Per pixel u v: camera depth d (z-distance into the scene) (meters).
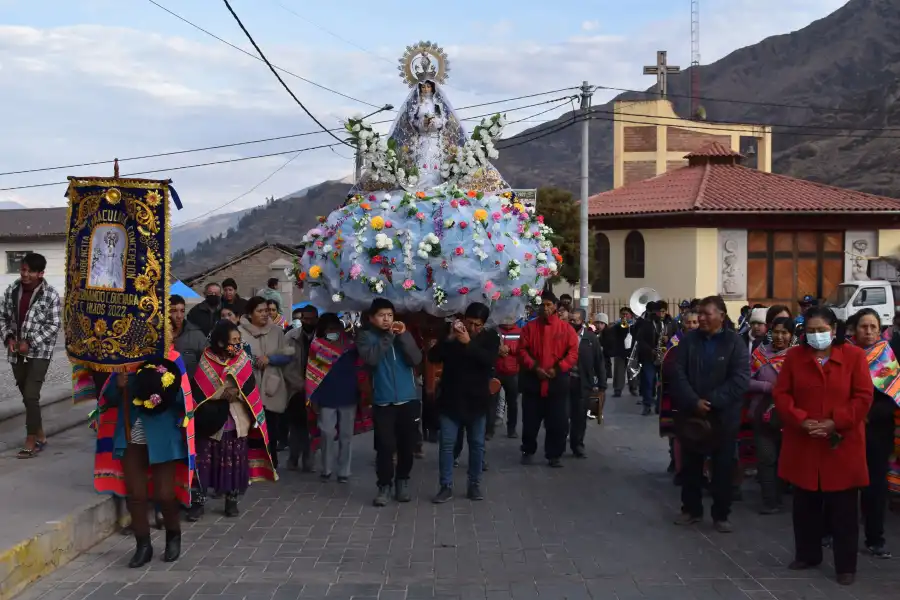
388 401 9.09
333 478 10.41
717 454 8.02
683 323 10.94
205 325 11.99
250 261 37.19
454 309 9.73
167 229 7.14
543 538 7.86
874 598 6.26
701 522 8.39
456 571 6.88
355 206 10.14
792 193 34.88
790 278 33.81
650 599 6.24
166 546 7.18
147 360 7.04
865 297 27.70
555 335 11.16
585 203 25.12
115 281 7.15
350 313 11.30
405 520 8.48
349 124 11.40
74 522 7.29
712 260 33.34
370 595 6.30
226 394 8.23
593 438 13.69
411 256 9.50
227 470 8.40
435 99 12.61
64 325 7.43
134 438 7.01
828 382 6.68
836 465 6.58
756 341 10.16
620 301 35.53
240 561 7.14
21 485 8.55
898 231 33.97
